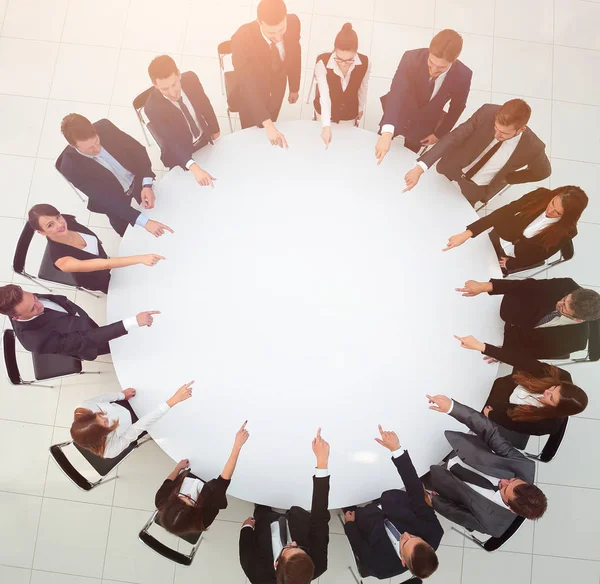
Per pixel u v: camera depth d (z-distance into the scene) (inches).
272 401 108.0
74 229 117.1
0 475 133.3
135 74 155.4
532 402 108.3
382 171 121.6
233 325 111.4
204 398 108.5
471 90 156.6
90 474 134.5
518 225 113.0
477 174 121.6
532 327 112.4
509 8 161.8
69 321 110.9
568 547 133.7
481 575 132.0
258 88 119.2
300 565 91.6
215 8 159.3
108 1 158.6
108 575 129.6
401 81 117.0
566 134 154.9
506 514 102.4
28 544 130.4
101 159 115.7
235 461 102.4
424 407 109.5
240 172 120.7
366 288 113.8
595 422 139.7
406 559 97.1
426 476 115.6
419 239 117.4
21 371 138.3
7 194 147.2
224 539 131.5
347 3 159.9
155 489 133.3
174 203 119.3
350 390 108.8
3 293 98.3
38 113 151.9
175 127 116.3
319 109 134.1
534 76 158.4
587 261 147.2
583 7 161.8
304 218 117.4
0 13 156.9
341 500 105.7
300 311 112.1
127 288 114.4
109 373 138.7
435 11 160.7
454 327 113.3
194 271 114.6
